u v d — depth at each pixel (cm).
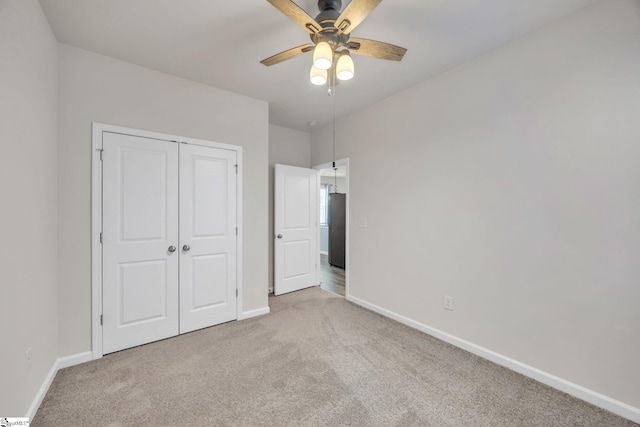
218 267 277
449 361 210
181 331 254
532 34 188
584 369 168
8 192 126
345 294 375
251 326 274
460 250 232
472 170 224
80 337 207
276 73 246
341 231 578
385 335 254
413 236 273
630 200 152
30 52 149
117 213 222
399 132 286
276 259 382
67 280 202
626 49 153
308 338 247
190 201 259
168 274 247
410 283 276
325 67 145
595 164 163
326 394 171
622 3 154
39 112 163
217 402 163
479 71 218
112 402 163
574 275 172
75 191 204
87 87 210
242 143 291
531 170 190
